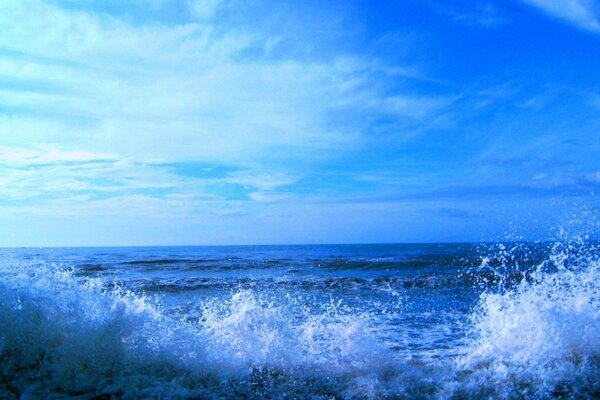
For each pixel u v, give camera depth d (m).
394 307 8.07
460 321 6.62
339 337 4.59
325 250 45.47
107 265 20.08
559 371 3.90
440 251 36.53
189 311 7.47
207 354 4.21
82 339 3.99
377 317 6.96
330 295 9.86
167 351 4.16
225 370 4.05
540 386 3.71
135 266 19.58
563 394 3.62
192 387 3.79
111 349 4.02
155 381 3.78
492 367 4.03
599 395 3.61
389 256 27.55
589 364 4.02
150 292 10.38
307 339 4.63
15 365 3.87
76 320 4.17
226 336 4.54
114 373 3.88
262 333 4.61
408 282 12.27
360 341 4.43
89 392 3.59
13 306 4.15
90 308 4.45
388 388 3.78
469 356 4.30
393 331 5.91
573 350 4.18
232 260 24.33
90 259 25.22
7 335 3.96
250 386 3.83
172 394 3.59
